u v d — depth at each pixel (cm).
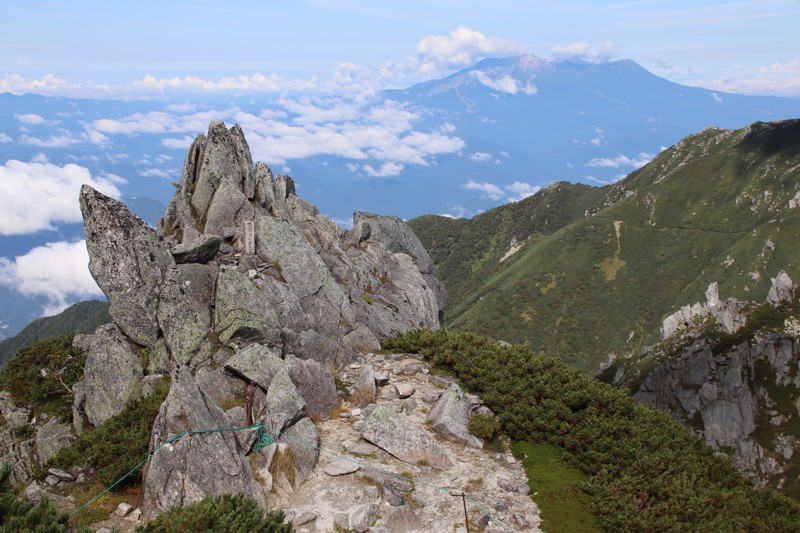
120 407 2020
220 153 3056
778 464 8812
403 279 3878
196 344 2156
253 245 2697
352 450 1891
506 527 1612
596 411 2227
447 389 2303
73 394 2314
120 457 1664
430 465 1877
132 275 2216
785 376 9706
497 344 2878
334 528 1526
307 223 3422
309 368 2166
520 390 2331
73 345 2594
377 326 3045
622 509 1723
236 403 1991
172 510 1347
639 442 2078
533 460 2017
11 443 2258
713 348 10356
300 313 2555
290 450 1758
